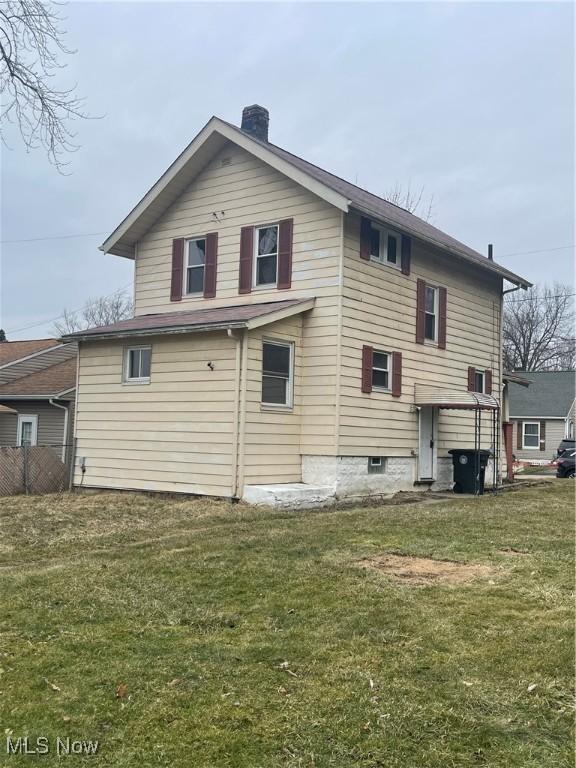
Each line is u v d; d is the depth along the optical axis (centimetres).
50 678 435
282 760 342
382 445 1470
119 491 1440
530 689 418
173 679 433
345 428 1360
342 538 891
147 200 1612
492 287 1950
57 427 1980
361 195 1691
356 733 367
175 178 1584
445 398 1542
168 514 1134
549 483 2008
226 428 1275
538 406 3675
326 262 1378
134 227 1667
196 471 1314
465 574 698
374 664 456
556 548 834
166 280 1645
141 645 491
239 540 868
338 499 1339
